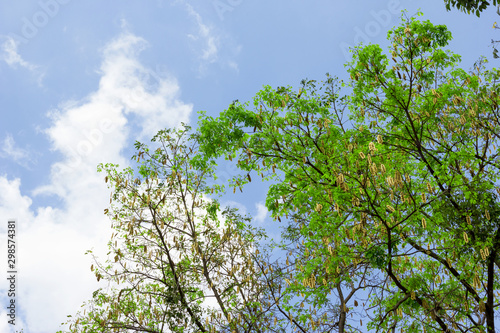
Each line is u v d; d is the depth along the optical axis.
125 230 14.48
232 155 12.27
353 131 11.45
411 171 11.09
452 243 9.90
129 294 13.75
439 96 10.70
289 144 12.04
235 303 13.04
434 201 9.73
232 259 14.11
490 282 9.66
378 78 11.55
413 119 11.56
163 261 14.11
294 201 10.69
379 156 10.30
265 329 12.20
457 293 10.11
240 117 11.78
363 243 10.13
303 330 11.83
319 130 11.68
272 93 11.91
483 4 7.68
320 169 11.55
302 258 12.78
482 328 9.69
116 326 13.05
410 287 10.09
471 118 11.21
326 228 10.37
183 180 14.91
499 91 11.54
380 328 10.82
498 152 10.38
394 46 11.38
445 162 9.94
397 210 9.45
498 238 9.30
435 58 11.37
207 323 12.15
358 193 9.67
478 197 9.46
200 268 14.56
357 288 11.91
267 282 12.70
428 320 10.86
